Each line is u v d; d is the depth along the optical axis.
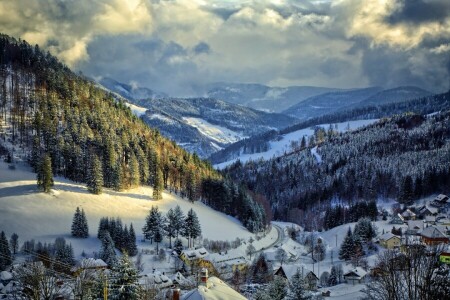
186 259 153.25
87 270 95.25
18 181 191.25
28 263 90.88
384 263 59.53
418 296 49.41
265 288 82.69
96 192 198.12
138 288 58.41
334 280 133.25
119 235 160.75
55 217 170.88
